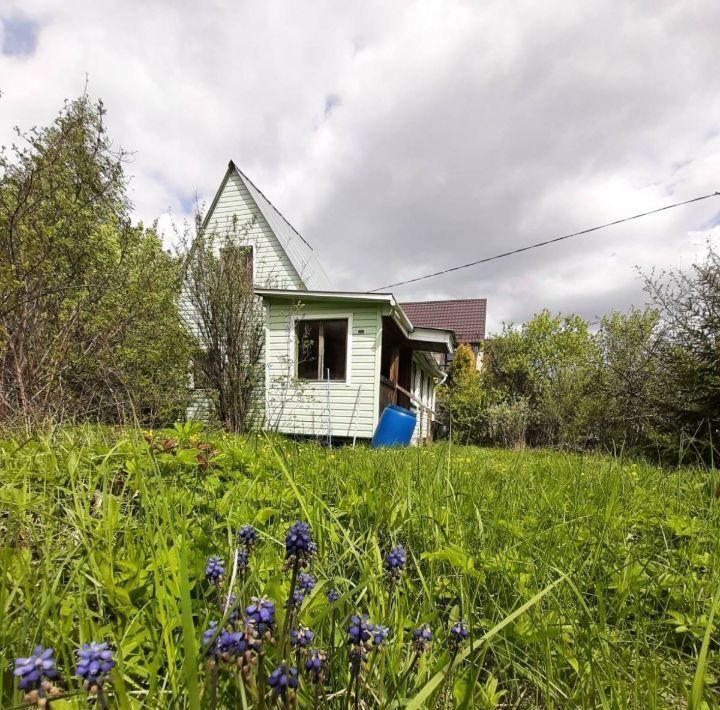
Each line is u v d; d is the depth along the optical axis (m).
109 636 0.85
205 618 0.88
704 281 6.36
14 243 3.68
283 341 8.89
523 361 17.14
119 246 5.09
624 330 10.39
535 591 1.14
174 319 6.55
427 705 0.78
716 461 5.23
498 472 2.96
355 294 8.15
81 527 1.17
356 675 0.69
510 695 0.93
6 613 0.82
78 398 4.39
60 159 4.02
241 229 10.62
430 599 1.11
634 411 7.29
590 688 0.84
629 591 1.19
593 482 2.42
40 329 3.86
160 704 0.72
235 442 2.77
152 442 1.84
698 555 1.46
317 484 1.91
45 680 0.52
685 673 0.96
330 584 1.04
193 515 1.47
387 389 9.70
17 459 1.81
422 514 1.66
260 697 0.58
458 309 27.14
